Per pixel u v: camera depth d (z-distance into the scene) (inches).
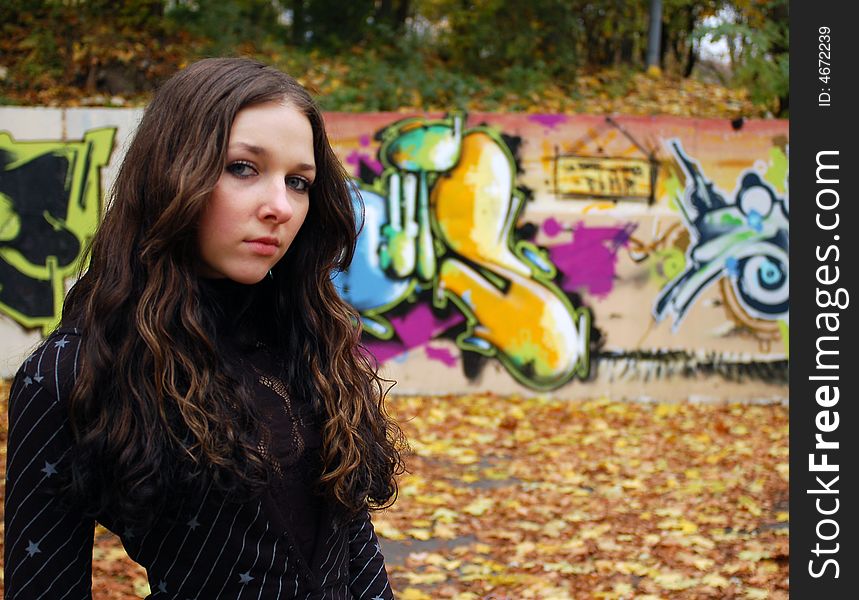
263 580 50.9
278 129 50.6
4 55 365.7
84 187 304.0
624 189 310.0
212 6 402.9
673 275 311.0
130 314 49.5
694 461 238.2
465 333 311.0
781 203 308.0
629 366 312.5
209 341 50.1
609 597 155.6
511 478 223.9
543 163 308.8
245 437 50.1
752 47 345.4
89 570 50.8
